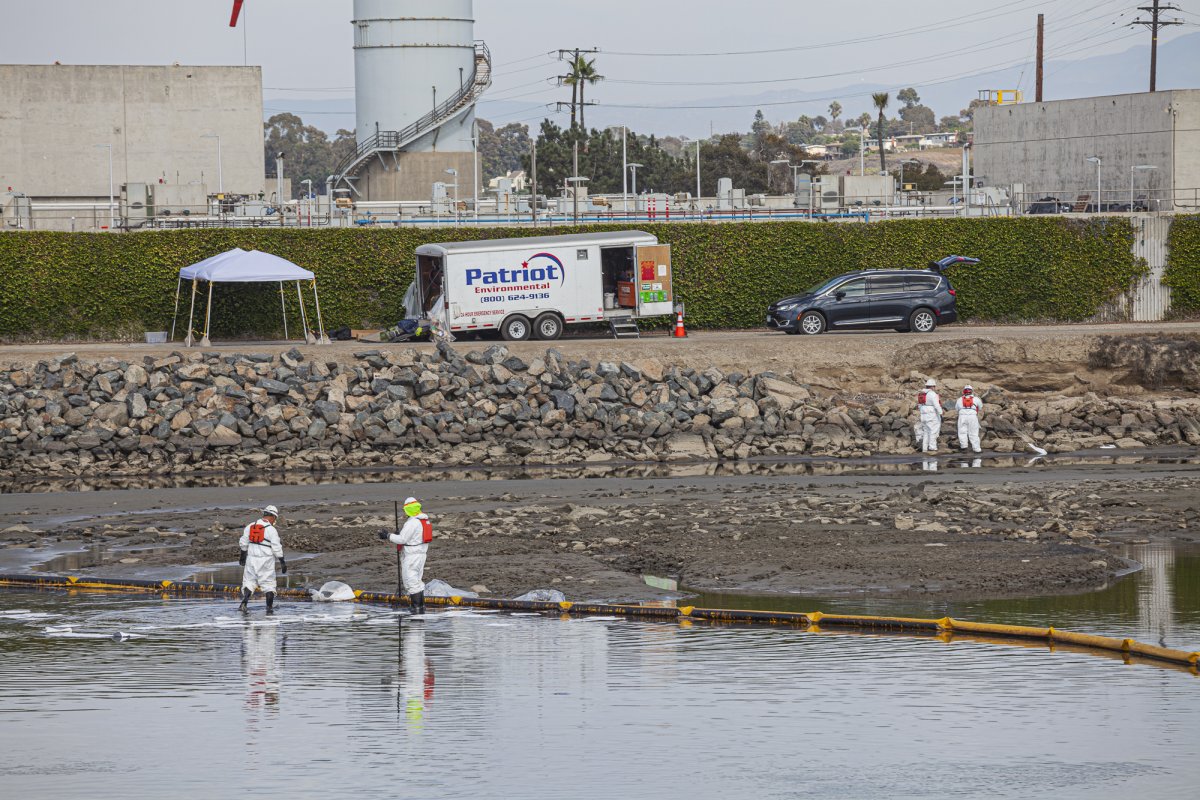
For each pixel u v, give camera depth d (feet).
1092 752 108.27
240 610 160.35
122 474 279.49
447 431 305.53
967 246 424.05
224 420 302.66
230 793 100.94
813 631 149.89
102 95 546.67
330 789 101.60
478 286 352.28
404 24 576.20
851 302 365.20
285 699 124.88
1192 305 434.30
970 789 100.37
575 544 192.65
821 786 101.24
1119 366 338.75
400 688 128.36
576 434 308.19
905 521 202.59
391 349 343.05
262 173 568.41
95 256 391.65
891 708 120.57
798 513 215.72
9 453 294.46
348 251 400.26
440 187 485.97
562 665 136.15
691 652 140.67
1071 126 582.35
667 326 404.36
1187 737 111.75
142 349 360.07
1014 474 262.88
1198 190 536.83
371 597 165.48
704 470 276.21
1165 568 178.40
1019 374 338.75
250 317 395.96
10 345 384.47
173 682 130.52
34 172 541.34
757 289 416.46
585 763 106.73
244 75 561.43
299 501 238.48
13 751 110.63
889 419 311.68
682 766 105.91
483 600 162.61
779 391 322.75
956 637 146.41
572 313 359.66
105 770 106.11
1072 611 154.71
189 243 394.93
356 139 596.70
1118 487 241.35
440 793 100.58
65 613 160.15
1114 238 426.92
